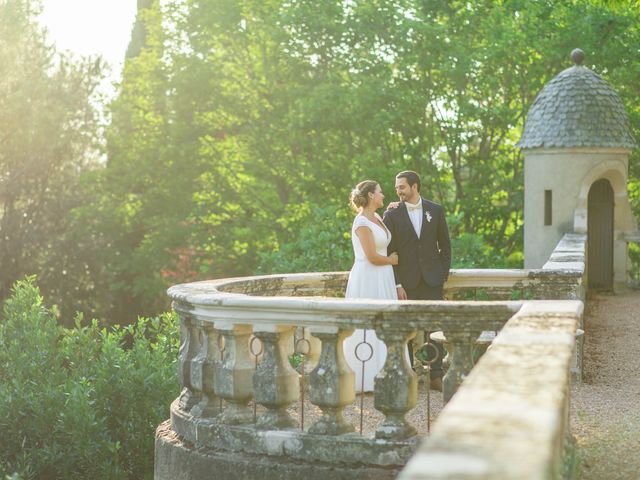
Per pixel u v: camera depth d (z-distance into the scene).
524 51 26.30
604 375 9.19
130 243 30.94
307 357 8.36
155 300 31.25
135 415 10.98
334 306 5.52
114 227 29.94
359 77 25.28
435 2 27.89
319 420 5.68
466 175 29.30
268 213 29.14
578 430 6.20
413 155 27.11
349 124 26.06
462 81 26.41
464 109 26.09
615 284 19.64
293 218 26.48
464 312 5.41
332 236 18.64
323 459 5.57
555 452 2.59
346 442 5.52
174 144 29.03
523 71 27.12
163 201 29.62
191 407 6.46
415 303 5.46
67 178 31.08
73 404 10.41
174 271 29.84
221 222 29.80
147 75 29.53
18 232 29.67
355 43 26.95
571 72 19.84
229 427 5.89
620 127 19.39
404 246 8.38
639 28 26.72
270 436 5.72
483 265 19.30
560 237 19.33
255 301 5.72
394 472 5.40
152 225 29.20
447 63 25.98
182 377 6.45
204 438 6.00
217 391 6.02
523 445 2.14
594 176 19.16
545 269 10.03
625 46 26.62
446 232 8.47
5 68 29.80
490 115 26.67
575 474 4.76
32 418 10.92
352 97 24.97
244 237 28.73
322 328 5.61
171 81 28.33
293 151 28.47
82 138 30.53
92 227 29.91
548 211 19.52
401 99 25.55
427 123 27.61
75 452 10.42
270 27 26.41
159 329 12.62
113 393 11.08
